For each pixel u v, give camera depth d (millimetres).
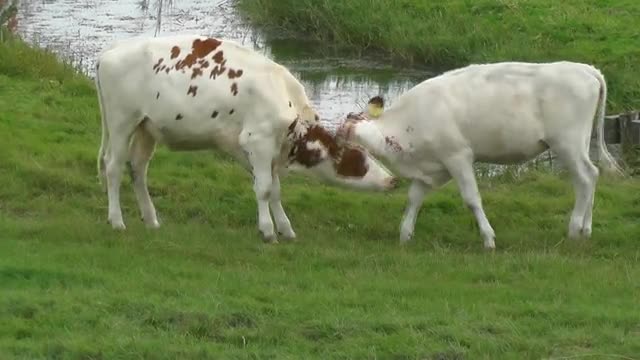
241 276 12102
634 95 23188
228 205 16047
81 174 16953
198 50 13797
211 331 10453
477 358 9922
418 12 29500
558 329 10594
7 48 22344
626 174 18344
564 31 27297
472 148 14062
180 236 13773
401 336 10289
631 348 10117
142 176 14469
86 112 20109
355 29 29031
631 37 26766
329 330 10453
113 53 14000
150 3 34000
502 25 27891
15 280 11625
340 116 22734
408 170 14273
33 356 9852
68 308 10836
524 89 13984
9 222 14062
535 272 12617
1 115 19125
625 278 12391
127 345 10023
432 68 27328
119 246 13172
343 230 15141
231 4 33875
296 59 28344
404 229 14383
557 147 14023
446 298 11492
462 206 16156
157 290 11469
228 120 13758
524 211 16141
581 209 14172
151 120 13883
